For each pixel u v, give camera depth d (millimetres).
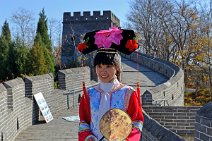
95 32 4344
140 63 35438
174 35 58281
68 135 11391
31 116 12906
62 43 48688
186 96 42219
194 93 43438
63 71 16484
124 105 4176
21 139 10922
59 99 15672
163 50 60625
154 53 61156
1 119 9312
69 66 32469
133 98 4191
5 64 22828
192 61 53562
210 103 5609
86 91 4316
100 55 4230
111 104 4176
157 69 31375
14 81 11336
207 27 55656
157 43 61469
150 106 12922
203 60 52125
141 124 4191
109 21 53031
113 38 4219
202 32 55719
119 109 4121
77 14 53750
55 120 13781
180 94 23125
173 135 6109
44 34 33750
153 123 7168
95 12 53031
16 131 11195
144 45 61594
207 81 49594
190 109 12672
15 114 11062
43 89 14242
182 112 12703
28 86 13125
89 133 4184
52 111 14953
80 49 4430
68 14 53750
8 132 10102
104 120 4098
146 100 14273
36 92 13516
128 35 4246
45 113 13500
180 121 12719
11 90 10648
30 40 51469
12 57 22859
